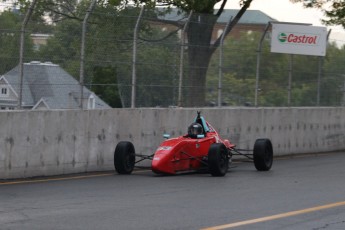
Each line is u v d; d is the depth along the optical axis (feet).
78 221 39.75
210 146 65.46
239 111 88.33
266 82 93.91
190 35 82.23
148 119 75.61
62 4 67.21
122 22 73.67
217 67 86.28
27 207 44.68
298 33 94.58
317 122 101.96
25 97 63.41
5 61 61.93
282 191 55.01
